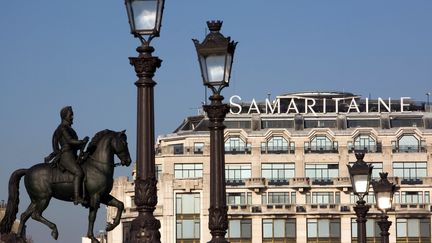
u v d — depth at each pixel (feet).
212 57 100.73
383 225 164.86
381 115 556.51
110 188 110.52
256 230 531.09
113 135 110.93
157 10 87.81
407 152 542.16
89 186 109.60
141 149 87.71
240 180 540.93
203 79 101.71
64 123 111.34
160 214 531.91
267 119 554.87
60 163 110.42
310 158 541.75
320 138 545.85
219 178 102.78
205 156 536.42
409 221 531.09
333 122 555.69
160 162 538.88
